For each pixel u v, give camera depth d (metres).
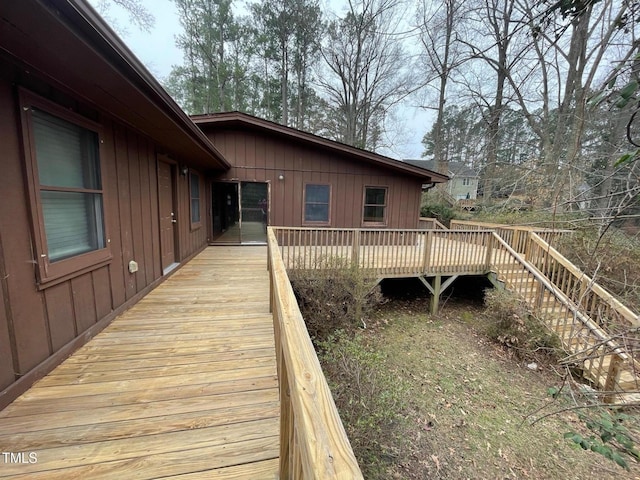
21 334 1.83
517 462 2.85
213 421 1.64
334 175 7.82
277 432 1.58
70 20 1.46
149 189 3.90
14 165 1.81
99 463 1.35
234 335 2.71
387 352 4.66
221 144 7.25
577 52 4.92
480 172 9.30
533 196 5.49
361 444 2.08
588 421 1.68
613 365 3.33
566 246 5.19
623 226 2.36
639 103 1.43
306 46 17.36
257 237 7.69
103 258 2.78
